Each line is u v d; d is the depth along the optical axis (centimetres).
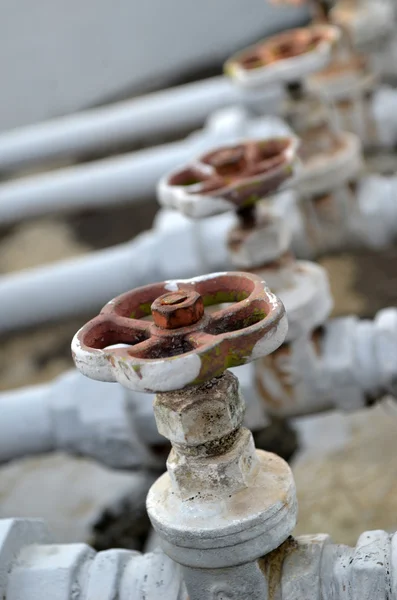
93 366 79
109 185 264
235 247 138
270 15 451
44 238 334
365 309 236
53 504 191
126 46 417
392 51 294
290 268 141
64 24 397
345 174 182
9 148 313
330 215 187
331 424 191
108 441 148
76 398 148
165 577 97
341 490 171
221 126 255
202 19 432
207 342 76
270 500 87
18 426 153
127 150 383
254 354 76
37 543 107
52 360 255
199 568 89
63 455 207
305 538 97
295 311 135
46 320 211
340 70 257
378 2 274
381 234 192
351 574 92
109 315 84
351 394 144
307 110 182
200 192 119
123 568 100
